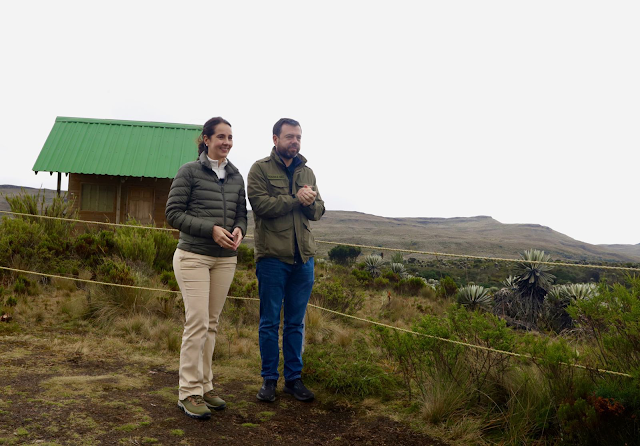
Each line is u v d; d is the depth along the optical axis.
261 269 3.43
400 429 3.01
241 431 2.78
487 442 2.81
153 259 9.35
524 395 3.11
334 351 4.87
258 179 3.42
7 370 3.53
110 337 4.99
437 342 3.52
